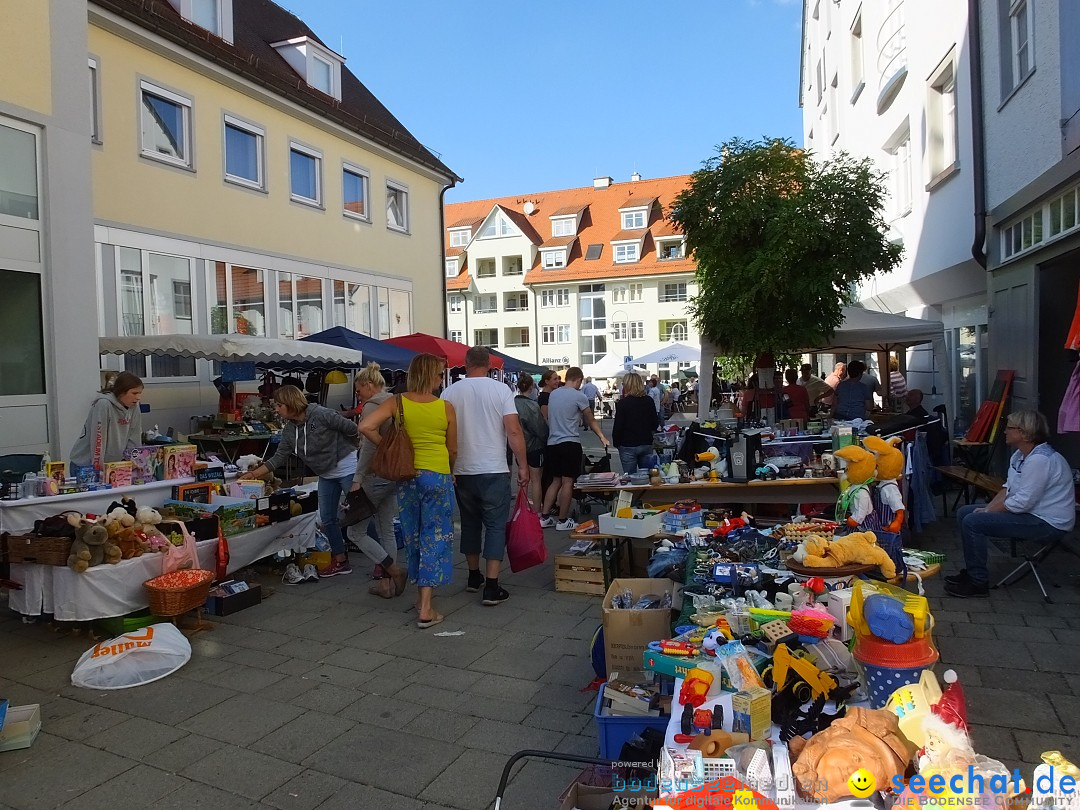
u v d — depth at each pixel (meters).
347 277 16.89
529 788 3.17
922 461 6.98
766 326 9.74
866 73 16.09
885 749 2.27
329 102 16.33
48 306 7.20
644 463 8.52
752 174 9.70
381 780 3.26
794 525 4.83
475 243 47.53
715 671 2.88
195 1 13.67
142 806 3.09
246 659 4.68
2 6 6.85
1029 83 8.16
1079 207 7.09
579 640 4.93
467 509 6.06
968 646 4.59
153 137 12.35
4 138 6.89
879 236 9.43
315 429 6.32
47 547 4.85
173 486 6.15
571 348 45.84
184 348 9.81
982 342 11.20
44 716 3.90
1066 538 7.10
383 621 5.39
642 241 44.53
